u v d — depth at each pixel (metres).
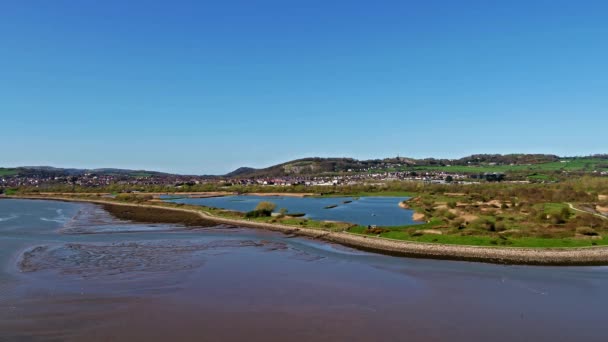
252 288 39.75
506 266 49.72
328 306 34.75
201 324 30.50
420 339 28.47
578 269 48.09
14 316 31.52
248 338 28.19
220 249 60.94
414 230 69.31
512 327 30.84
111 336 28.16
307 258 54.53
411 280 43.38
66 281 41.28
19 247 59.88
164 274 44.72
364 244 64.00
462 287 40.88
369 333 29.31
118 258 53.12
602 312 34.16
